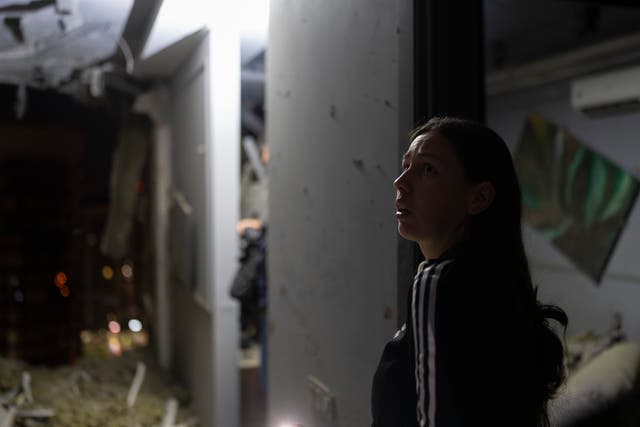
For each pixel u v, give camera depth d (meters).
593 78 3.78
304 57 1.89
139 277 6.18
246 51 3.36
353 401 1.55
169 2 2.55
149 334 5.45
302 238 1.92
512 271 0.86
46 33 3.23
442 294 0.79
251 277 3.17
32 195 7.80
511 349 0.80
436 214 0.87
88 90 4.54
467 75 1.32
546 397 0.87
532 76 4.21
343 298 1.61
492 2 2.97
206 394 3.48
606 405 2.49
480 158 0.86
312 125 1.83
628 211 3.88
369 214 1.46
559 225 4.38
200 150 3.50
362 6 1.49
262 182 4.38
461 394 0.77
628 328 3.90
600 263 4.07
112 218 4.88
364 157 1.48
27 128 7.47
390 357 0.92
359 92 1.50
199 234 3.60
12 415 3.13
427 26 1.30
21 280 7.83
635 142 3.81
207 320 3.43
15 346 7.78
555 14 3.15
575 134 4.20
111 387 3.97
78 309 8.39
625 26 3.33
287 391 2.08
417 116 1.29
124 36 3.57
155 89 4.55
